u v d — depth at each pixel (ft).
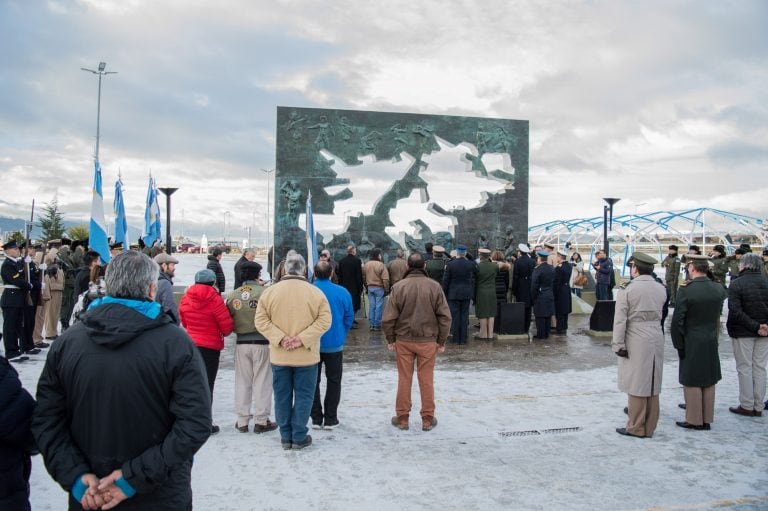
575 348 40.40
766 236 159.63
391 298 23.00
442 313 22.74
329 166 58.80
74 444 9.04
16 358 34.19
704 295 22.43
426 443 20.93
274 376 20.38
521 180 63.93
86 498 8.59
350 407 25.59
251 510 15.49
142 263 9.45
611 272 59.77
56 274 41.06
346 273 46.11
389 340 23.21
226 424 23.31
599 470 18.44
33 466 18.67
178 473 9.57
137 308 9.18
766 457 19.70
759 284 24.41
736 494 16.69
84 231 119.85
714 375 22.68
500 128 63.46
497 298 48.19
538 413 24.64
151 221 53.36
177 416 9.00
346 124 59.31
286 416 20.31
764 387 24.56
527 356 37.42
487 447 20.53
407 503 15.99
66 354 9.00
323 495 16.48
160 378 8.98
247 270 22.74
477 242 63.16
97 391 8.75
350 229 60.08
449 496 16.46
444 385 29.48
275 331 19.85
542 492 16.75
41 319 39.42
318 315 20.36
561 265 46.55
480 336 44.37
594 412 24.84
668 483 17.44
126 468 8.55
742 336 24.64
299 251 58.13
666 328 48.96
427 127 61.36
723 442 21.22
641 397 21.56
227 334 22.20
